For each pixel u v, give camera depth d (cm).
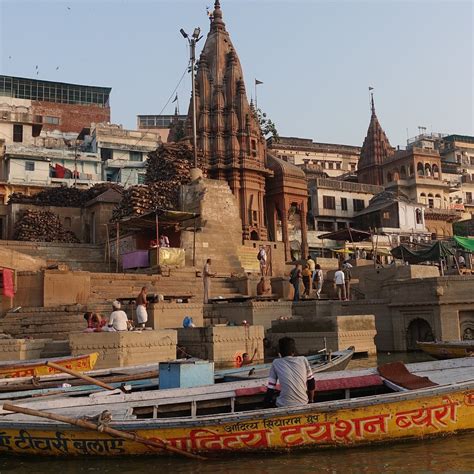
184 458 712
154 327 1706
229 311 1972
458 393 786
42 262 2139
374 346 1767
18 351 1440
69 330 1686
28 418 738
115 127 5834
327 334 1688
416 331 1916
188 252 2602
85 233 3422
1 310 1864
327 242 4706
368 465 676
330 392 867
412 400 755
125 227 2664
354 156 7456
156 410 783
